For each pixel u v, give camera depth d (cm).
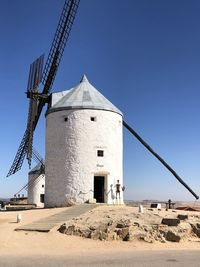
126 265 1438
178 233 2208
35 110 4003
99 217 2512
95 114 3438
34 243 2031
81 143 3372
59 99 3775
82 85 3694
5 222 2531
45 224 2408
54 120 3506
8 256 1684
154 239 2138
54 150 3456
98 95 3628
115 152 3472
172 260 1577
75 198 3297
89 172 3331
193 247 2075
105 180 3375
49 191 3438
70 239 2120
